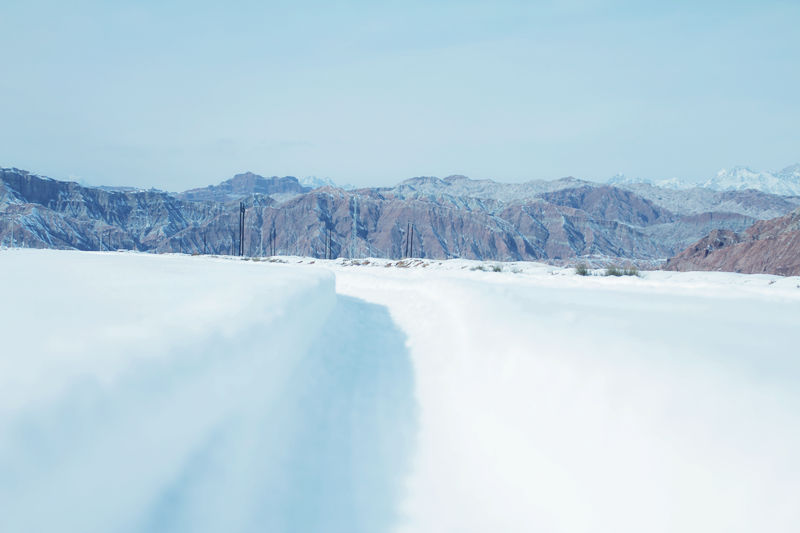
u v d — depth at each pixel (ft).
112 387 6.88
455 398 14.11
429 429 12.22
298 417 12.19
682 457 7.34
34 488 4.96
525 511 8.39
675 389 8.72
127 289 18.85
